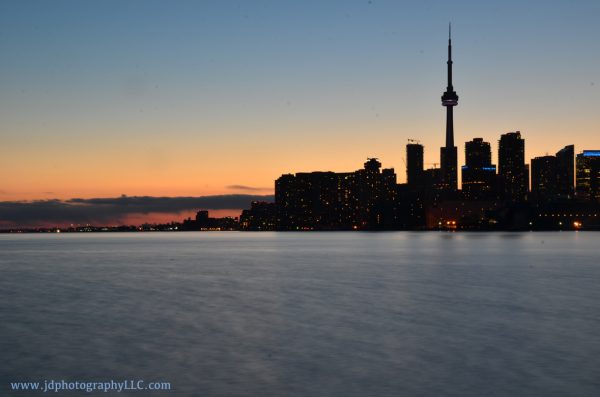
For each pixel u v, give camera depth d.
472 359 31.62
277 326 41.97
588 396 25.19
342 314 47.78
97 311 50.19
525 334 38.72
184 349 34.31
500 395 25.38
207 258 145.75
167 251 198.62
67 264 122.19
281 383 27.28
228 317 46.28
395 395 25.45
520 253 165.62
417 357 32.09
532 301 56.31
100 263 125.50
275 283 75.88
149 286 72.31
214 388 26.61
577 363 30.62
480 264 116.25
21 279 84.31
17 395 25.89
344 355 32.66
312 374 28.77
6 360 32.00
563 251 179.12
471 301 56.38
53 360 31.91
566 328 40.97
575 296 60.47
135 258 148.12
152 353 33.34
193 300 57.59
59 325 43.03
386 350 33.88
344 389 26.33
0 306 54.12
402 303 54.84
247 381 27.64
